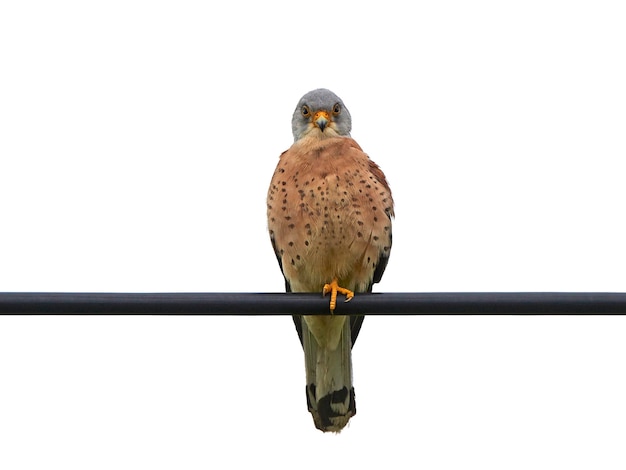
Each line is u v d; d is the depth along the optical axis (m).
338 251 13.23
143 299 11.11
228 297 11.29
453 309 11.26
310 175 13.24
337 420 13.82
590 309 10.99
